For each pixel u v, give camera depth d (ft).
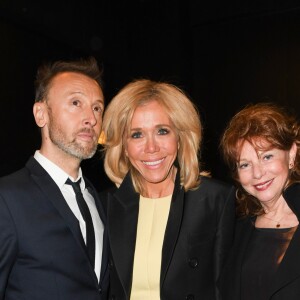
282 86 24.58
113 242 7.74
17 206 6.64
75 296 6.71
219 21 26.08
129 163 8.49
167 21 27.66
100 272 7.34
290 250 6.32
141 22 28.32
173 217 7.79
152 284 7.57
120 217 8.10
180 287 7.47
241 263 6.91
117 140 8.25
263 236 6.84
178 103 7.97
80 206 7.25
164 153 7.88
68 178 7.28
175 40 27.45
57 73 7.48
